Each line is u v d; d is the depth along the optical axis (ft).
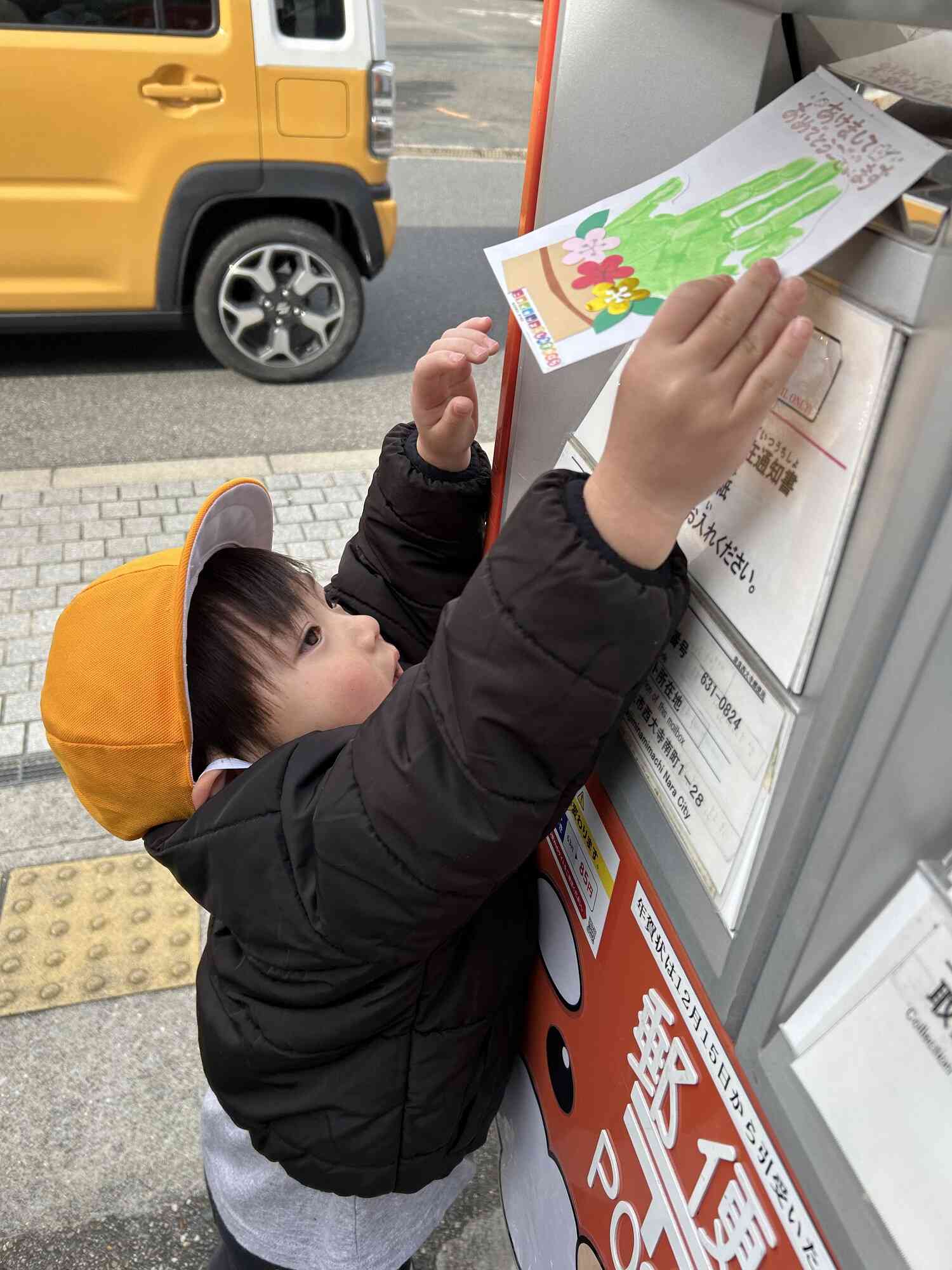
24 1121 5.83
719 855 2.28
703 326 2.01
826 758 1.90
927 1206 1.63
